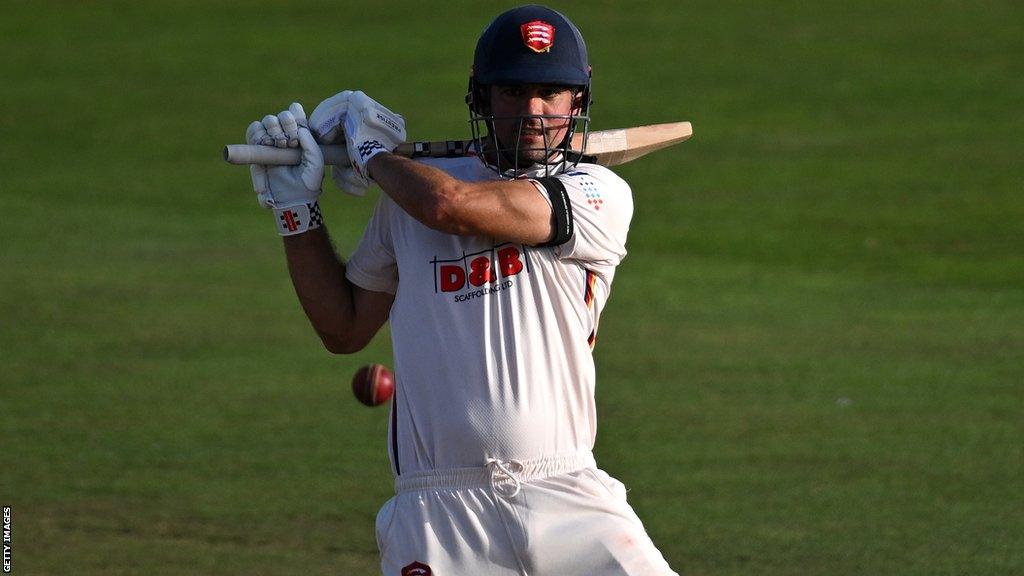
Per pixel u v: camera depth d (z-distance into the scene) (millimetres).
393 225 13219
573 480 12727
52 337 41438
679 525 25047
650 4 110000
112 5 115188
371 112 13211
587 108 13531
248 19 109812
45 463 29078
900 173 67438
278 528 25125
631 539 12734
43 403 34062
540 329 12711
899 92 84625
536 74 12750
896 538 24234
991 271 51219
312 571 22734
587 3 110875
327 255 14016
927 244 55688
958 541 24094
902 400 34312
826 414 33094
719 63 92625
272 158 13570
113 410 33531
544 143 12945
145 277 50688
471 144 13656
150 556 23406
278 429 32031
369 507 26453
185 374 37250
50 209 64188
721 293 48344
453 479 12734
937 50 94250
